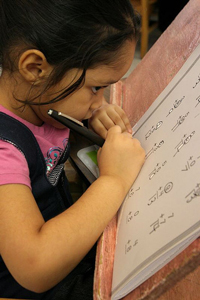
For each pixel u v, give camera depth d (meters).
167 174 0.46
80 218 0.48
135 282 0.39
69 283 0.93
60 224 0.47
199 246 0.34
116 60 0.51
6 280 0.65
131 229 0.45
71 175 0.94
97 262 0.46
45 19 0.48
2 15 0.51
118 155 0.56
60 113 0.56
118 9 0.50
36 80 0.51
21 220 0.46
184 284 0.39
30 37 0.49
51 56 0.48
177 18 0.79
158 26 2.41
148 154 0.56
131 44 0.53
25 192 0.49
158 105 0.64
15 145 0.54
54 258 0.45
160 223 0.40
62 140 0.69
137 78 0.83
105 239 0.48
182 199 0.39
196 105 0.51
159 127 0.58
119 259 0.44
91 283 0.93
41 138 0.64
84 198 0.51
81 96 0.54
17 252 0.45
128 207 0.50
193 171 0.41
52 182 0.69
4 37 0.51
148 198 0.46
